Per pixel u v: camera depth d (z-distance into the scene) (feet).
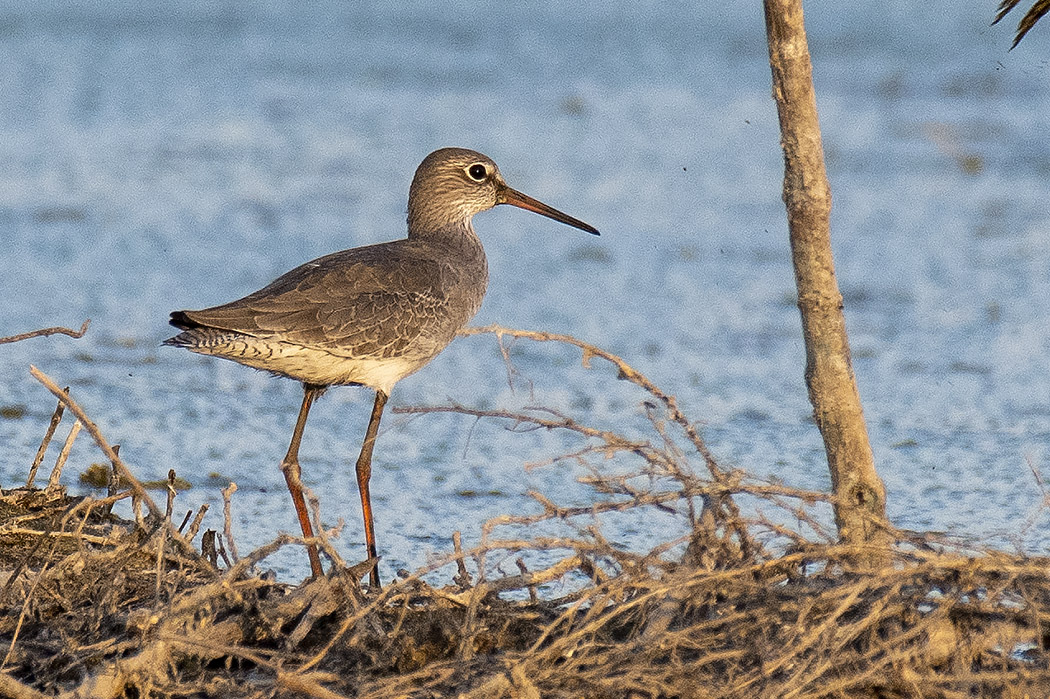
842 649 23.30
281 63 127.85
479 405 47.85
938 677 22.50
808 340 27.27
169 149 91.04
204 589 24.94
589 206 78.84
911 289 62.80
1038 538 34.53
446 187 40.19
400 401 48.57
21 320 55.47
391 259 36.29
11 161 85.46
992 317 58.18
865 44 130.52
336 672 24.34
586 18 153.89
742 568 23.99
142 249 67.51
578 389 49.75
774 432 44.50
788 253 69.97
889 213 76.89
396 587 25.26
